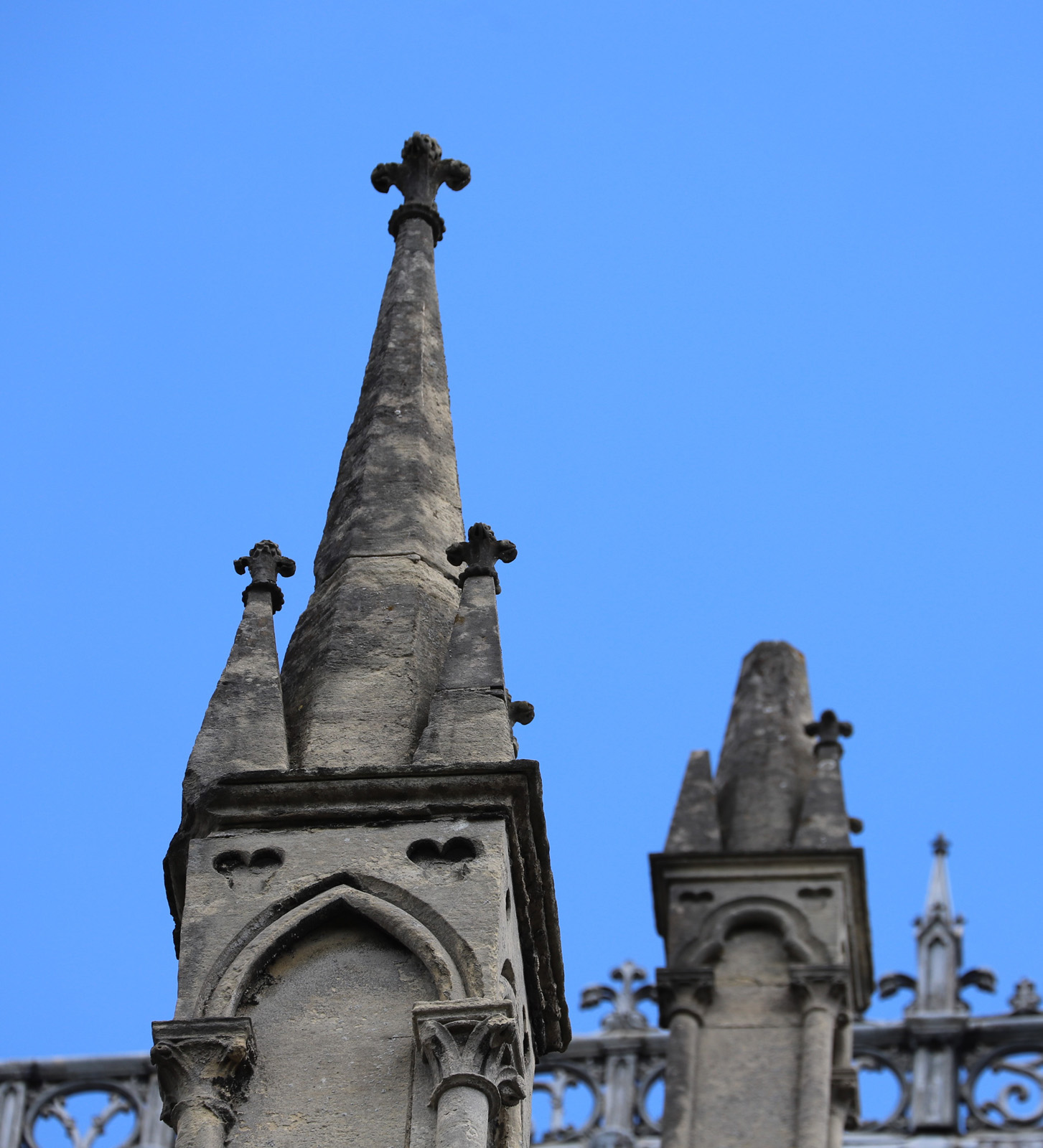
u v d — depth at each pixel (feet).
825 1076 78.54
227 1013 74.74
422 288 92.48
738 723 87.20
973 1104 103.40
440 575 85.05
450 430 89.20
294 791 78.89
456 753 79.61
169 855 78.89
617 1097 106.52
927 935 107.55
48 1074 114.62
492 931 75.97
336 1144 72.49
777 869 82.84
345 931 76.38
